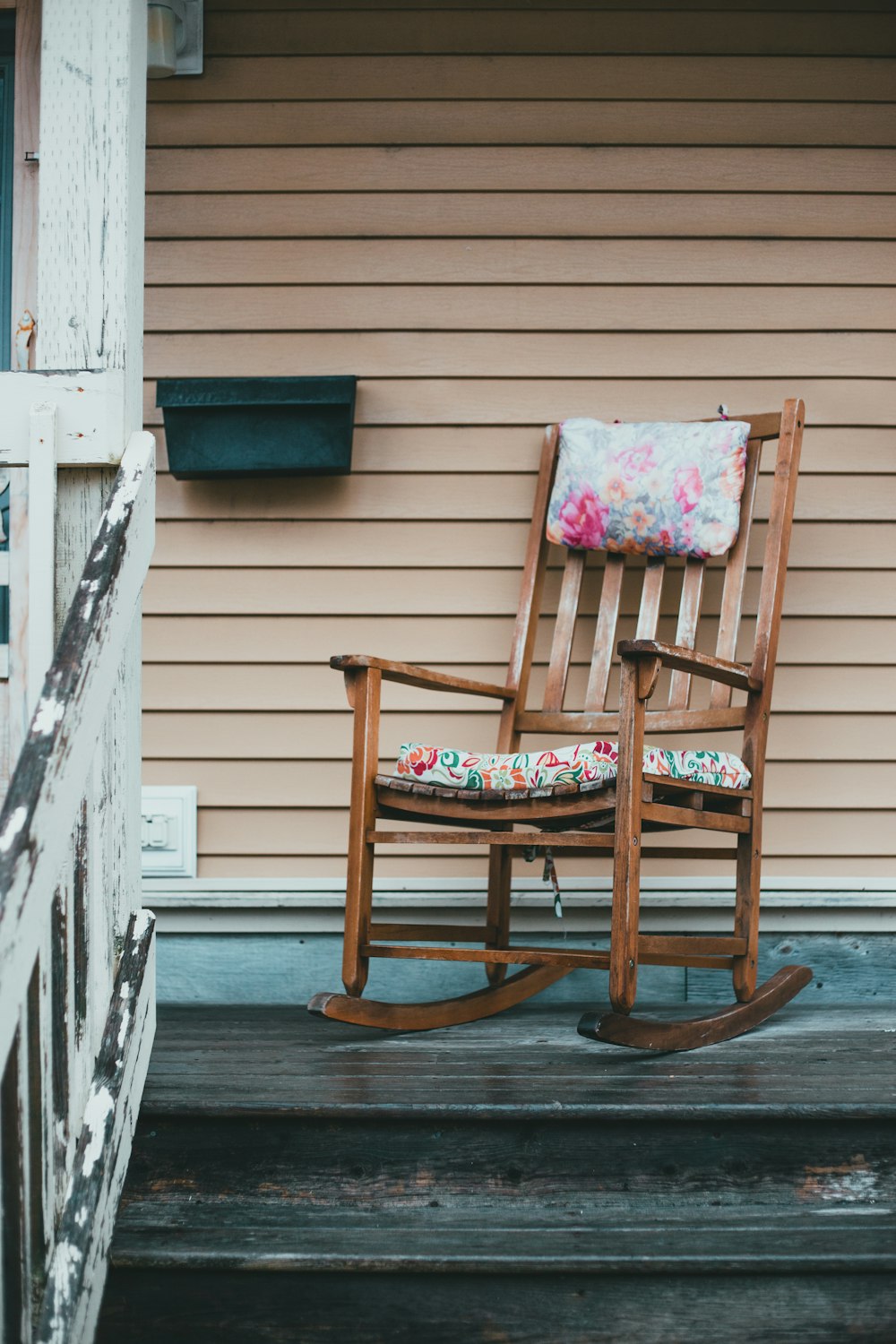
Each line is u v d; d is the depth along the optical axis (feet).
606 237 9.22
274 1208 5.53
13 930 4.07
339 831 8.95
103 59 5.87
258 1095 5.73
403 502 9.15
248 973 8.82
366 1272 5.05
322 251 9.22
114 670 5.13
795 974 7.98
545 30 9.30
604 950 8.79
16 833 4.20
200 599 9.08
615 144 9.26
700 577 8.40
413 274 9.21
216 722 9.01
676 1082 5.98
